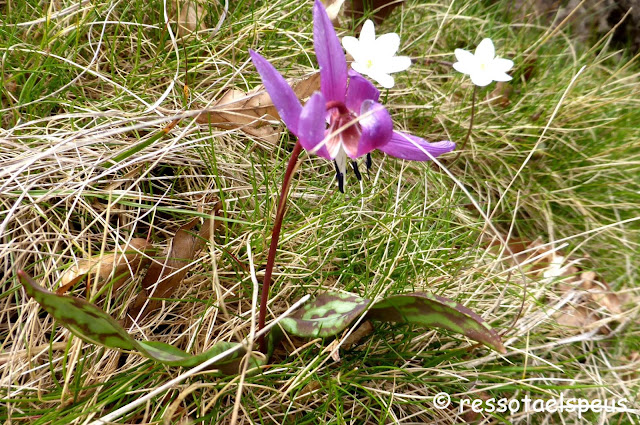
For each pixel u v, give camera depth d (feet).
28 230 1.45
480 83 1.39
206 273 1.44
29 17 1.75
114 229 1.46
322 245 1.57
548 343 1.57
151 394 1.13
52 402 1.28
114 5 1.70
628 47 2.63
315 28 1.03
